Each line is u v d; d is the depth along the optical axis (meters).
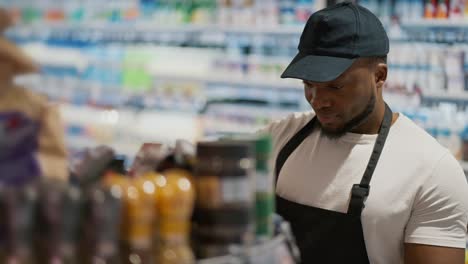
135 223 1.02
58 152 1.18
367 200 1.84
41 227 0.98
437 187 1.82
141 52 5.06
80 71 5.30
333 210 1.89
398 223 1.84
